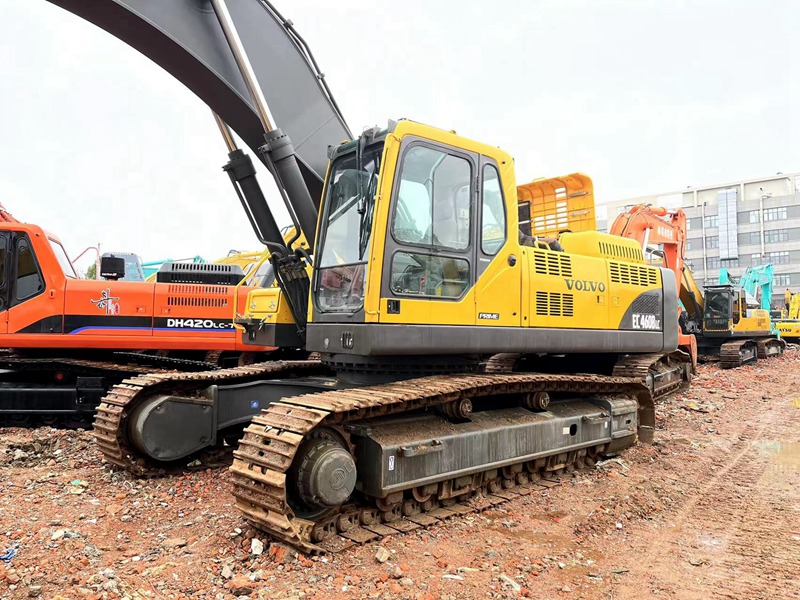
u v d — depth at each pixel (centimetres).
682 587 407
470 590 385
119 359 932
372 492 472
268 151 616
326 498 429
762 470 715
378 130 536
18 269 855
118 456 606
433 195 544
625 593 396
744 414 1096
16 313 849
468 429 548
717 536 504
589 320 684
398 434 500
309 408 450
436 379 551
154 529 477
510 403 645
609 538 493
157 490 576
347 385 587
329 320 539
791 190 6688
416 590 381
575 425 661
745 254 6675
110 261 962
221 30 617
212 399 649
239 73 624
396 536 468
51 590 367
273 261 651
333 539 450
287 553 417
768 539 498
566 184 849
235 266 1039
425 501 521
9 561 402
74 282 885
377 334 496
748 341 2130
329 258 559
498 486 596
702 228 6931
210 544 443
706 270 6906
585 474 663
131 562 411
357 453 486
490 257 585
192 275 1004
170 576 391
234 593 369
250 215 678
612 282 726
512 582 398
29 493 553
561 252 678
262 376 726
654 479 655
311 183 671
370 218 520
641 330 767
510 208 610
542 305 629
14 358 864
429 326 528
